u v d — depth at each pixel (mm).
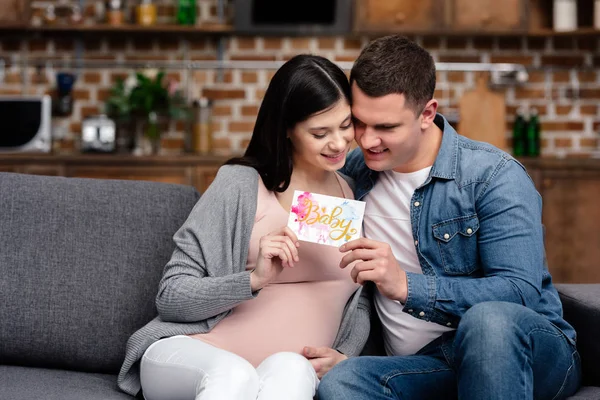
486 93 4844
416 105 1687
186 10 4977
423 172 1822
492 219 1727
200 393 1464
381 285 1649
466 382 1479
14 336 1844
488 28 4852
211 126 4879
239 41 5117
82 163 4410
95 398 1621
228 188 1793
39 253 1885
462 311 1646
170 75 5098
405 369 1670
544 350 1571
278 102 1760
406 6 4840
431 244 1787
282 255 1641
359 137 1742
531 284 1667
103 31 4988
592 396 1688
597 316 1774
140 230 1936
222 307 1687
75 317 1853
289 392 1496
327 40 5102
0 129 4609
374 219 1873
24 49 5109
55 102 5012
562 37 5094
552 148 5102
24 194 1932
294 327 1774
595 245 4523
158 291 1744
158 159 4414
